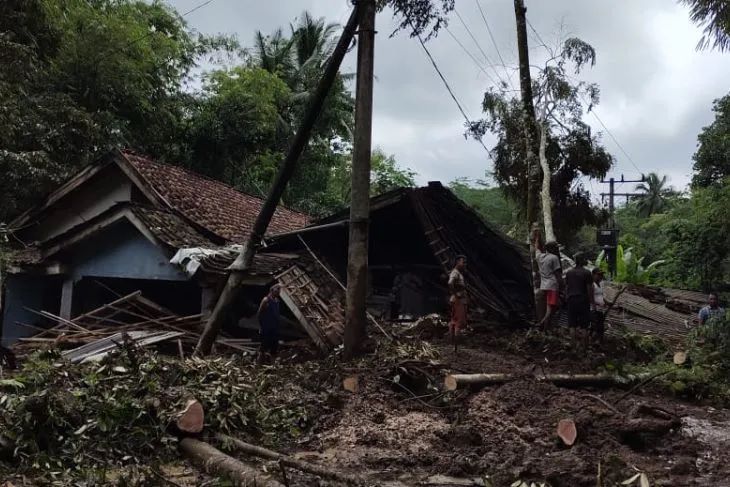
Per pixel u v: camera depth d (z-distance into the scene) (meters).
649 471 5.67
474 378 8.13
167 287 15.72
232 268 10.25
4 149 15.74
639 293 22.39
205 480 5.38
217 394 6.69
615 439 6.51
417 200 14.18
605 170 15.62
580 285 10.79
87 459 5.51
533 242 13.00
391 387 8.34
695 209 25.27
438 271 14.91
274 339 11.07
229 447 6.11
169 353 11.41
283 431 6.89
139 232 14.36
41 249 14.43
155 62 22.44
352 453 6.27
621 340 11.80
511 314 13.03
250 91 26.78
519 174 15.49
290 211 21.23
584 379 8.67
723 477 5.63
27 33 16.52
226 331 13.68
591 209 16.44
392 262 15.40
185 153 25.98
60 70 19.31
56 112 17.23
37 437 5.58
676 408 8.10
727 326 11.37
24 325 14.20
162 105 23.31
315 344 11.42
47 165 16.31
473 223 15.11
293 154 10.09
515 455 5.99
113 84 20.06
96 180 15.55
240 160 27.67
